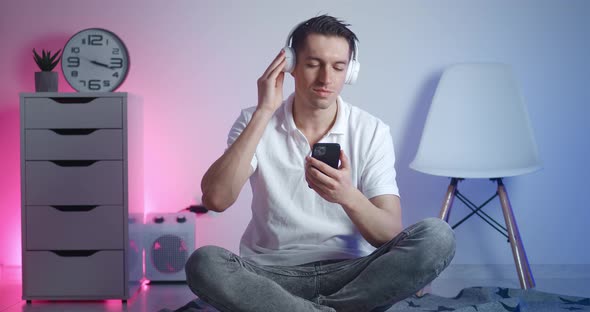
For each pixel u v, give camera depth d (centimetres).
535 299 229
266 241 172
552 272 298
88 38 294
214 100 304
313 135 175
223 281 145
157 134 304
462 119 279
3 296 272
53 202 261
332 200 154
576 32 298
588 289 270
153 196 304
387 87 300
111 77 294
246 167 161
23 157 262
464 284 283
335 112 175
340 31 161
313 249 167
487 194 300
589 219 300
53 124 261
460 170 269
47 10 304
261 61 302
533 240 300
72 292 261
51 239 261
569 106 299
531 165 267
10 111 305
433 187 301
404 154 301
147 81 303
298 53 163
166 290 277
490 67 282
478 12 299
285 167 171
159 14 303
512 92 279
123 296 259
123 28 303
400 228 163
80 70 294
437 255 146
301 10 301
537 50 298
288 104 176
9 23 304
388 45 300
